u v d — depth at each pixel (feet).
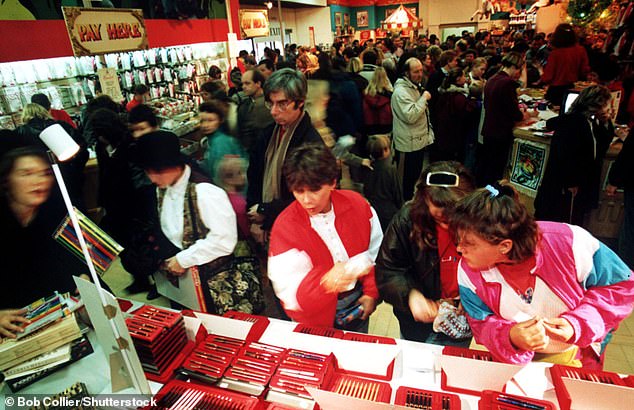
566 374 3.23
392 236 4.35
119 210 4.98
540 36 25.11
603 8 20.97
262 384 3.37
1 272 3.88
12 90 13.39
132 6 17.22
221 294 5.22
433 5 58.70
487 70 16.85
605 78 12.08
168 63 20.94
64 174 4.92
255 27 28.37
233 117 7.41
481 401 3.05
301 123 5.81
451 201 3.60
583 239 3.25
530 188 11.44
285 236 4.33
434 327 4.31
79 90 15.89
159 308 4.12
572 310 3.27
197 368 3.63
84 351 4.04
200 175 5.09
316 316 4.37
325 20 51.90
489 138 12.11
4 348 3.71
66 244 3.43
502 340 3.23
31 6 12.56
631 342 6.81
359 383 3.40
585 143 7.88
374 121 11.84
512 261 3.11
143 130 5.13
